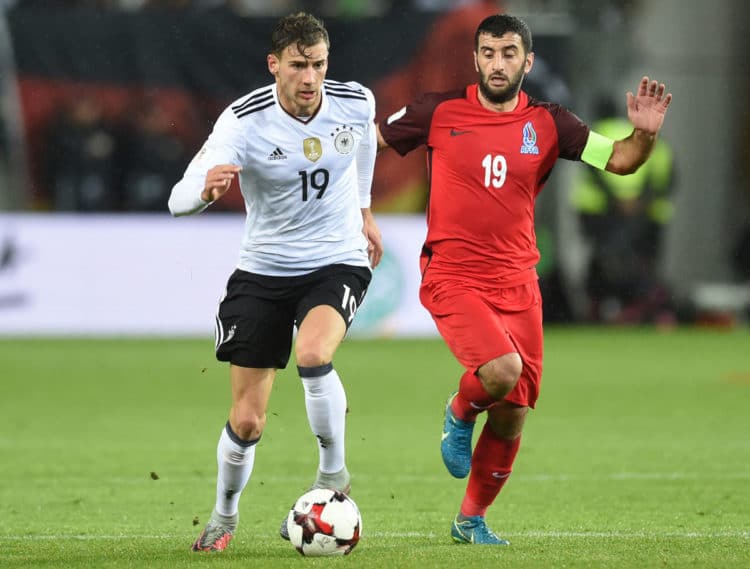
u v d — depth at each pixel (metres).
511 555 21.09
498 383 21.75
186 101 77.38
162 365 62.12
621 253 84.44
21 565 20.48
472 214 23.14
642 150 23.09
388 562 20.30
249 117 21.92
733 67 94.06
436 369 61.84
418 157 79.94
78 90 76.81
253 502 29.02
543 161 23.45
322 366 21.53
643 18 91.25
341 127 22.52
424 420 44.56
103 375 58.12
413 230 76.56
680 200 94.94
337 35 76.56
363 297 23.09
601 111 83.62
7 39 76.00
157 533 24.64
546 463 35.00
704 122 94.25
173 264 74.56
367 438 40.09
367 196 24.55
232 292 22.69
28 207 77.69
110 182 77.69
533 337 23.19
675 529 24.84
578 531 24.66
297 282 22.58
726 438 40.12
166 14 76.56
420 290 23.89
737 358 67.69
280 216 22.48
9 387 53.69
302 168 22.19
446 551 21.61
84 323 73.94
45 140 77.25
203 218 75.12
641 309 86.00
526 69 23.36
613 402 49.69
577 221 85.81
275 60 21.78
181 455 36.47
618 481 31.89
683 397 51.38
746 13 93.81
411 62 76.81
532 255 23.53
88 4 80.50
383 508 27.95
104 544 23.00
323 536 20.88
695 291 91.19
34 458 35.81
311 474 33.22
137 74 76.94
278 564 20.20
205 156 21.62
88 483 31.59
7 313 73.44
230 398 50.75
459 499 29.23
